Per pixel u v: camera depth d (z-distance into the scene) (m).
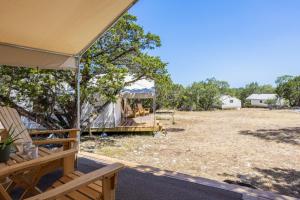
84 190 2.11
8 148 2.53
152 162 6.29
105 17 3.97
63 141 3.50
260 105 44.62
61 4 3.31
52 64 5.00
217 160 6.56
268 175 5.29
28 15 3.47
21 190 3.12
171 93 24.91
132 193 3.09
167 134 11.33
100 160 4.54
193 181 3.50
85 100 9.03
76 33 4.34
